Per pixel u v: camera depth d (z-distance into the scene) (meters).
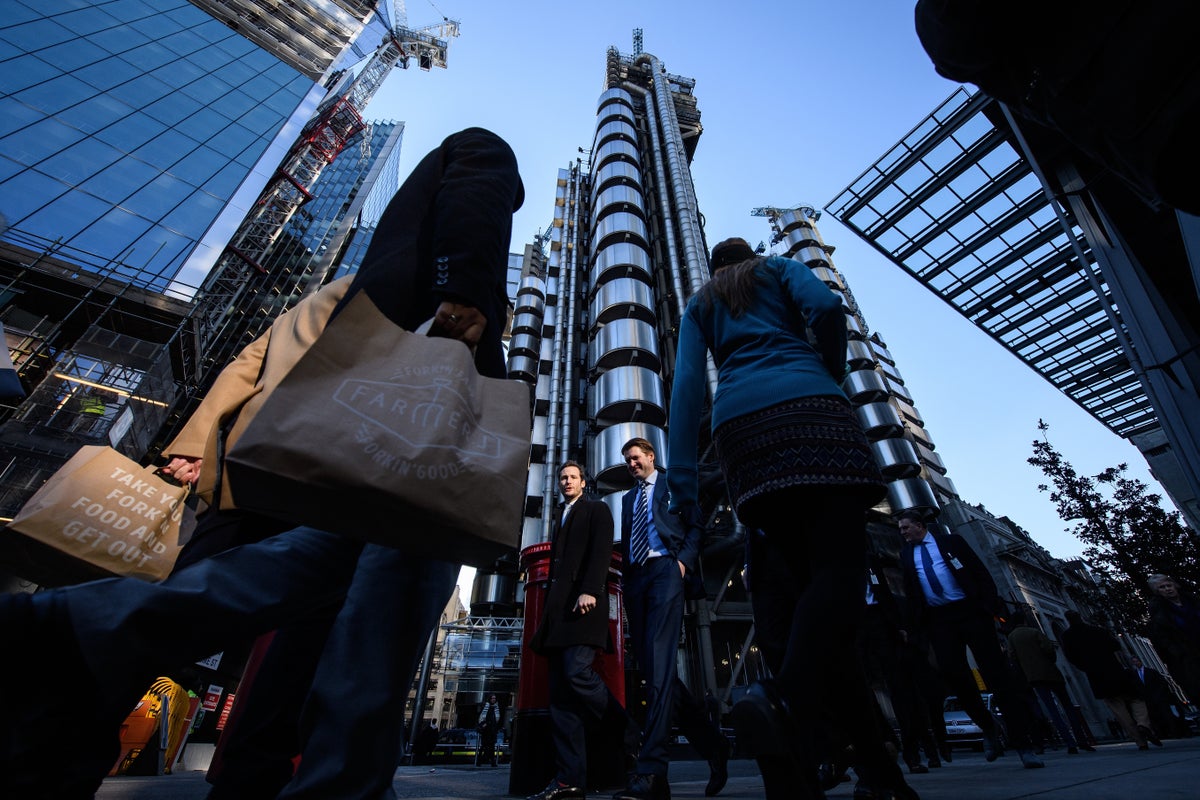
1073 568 23.27
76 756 0.76
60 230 18.66
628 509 3.72
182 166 23.34
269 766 1.51
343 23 43.75
